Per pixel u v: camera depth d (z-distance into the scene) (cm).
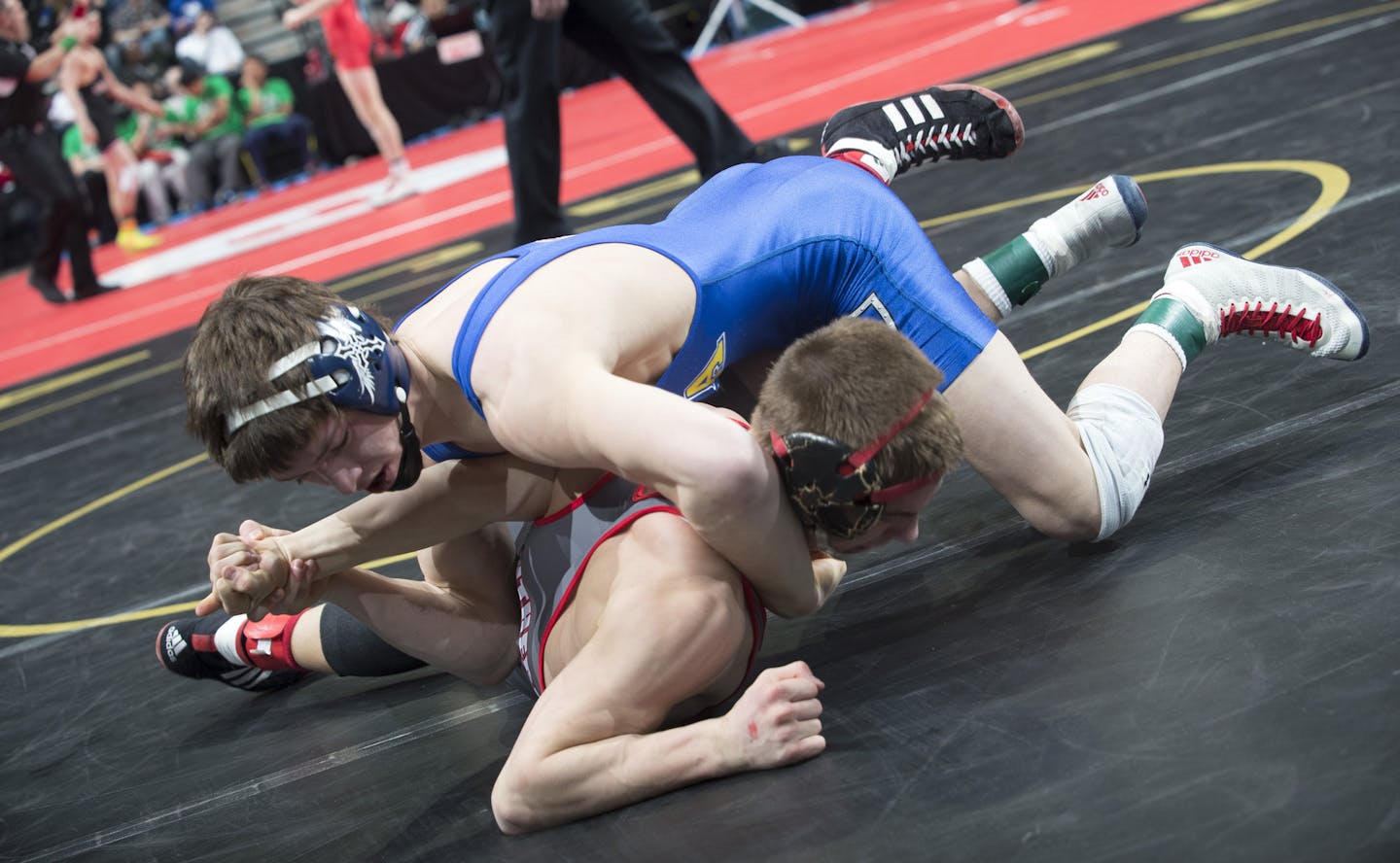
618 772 166
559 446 162
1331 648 163
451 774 194
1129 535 206
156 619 283
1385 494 195
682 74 495
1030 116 568
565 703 166
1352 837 132
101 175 1033
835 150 228
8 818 213
